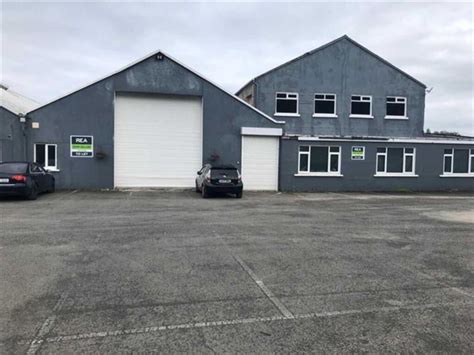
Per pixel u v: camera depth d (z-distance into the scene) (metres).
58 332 4.12
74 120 20.81
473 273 6.43
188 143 22.38
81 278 5.90
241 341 3.96
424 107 28.36
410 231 10.09
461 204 16.73
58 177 20.70
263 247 8.04
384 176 23.84
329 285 5.73
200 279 5.92
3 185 15.15
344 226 10.72
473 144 24.94
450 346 3.90
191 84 21.98
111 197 17.48
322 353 3.73
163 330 4.20
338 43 27.27
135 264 6.67
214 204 15.52
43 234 9.08
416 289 5.61
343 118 27.20
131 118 21.77
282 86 26.56
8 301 4.97
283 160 22.73
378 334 4.16
